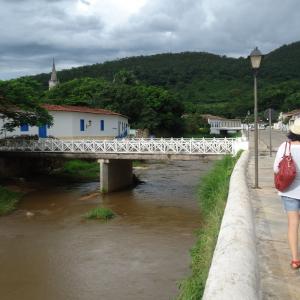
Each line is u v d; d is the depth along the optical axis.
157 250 15.44
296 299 4.12
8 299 11.45
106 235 17.70
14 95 29.36
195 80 149.75
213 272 3.62
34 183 30.78
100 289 11.96
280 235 6.40
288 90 119.88
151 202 25.14
